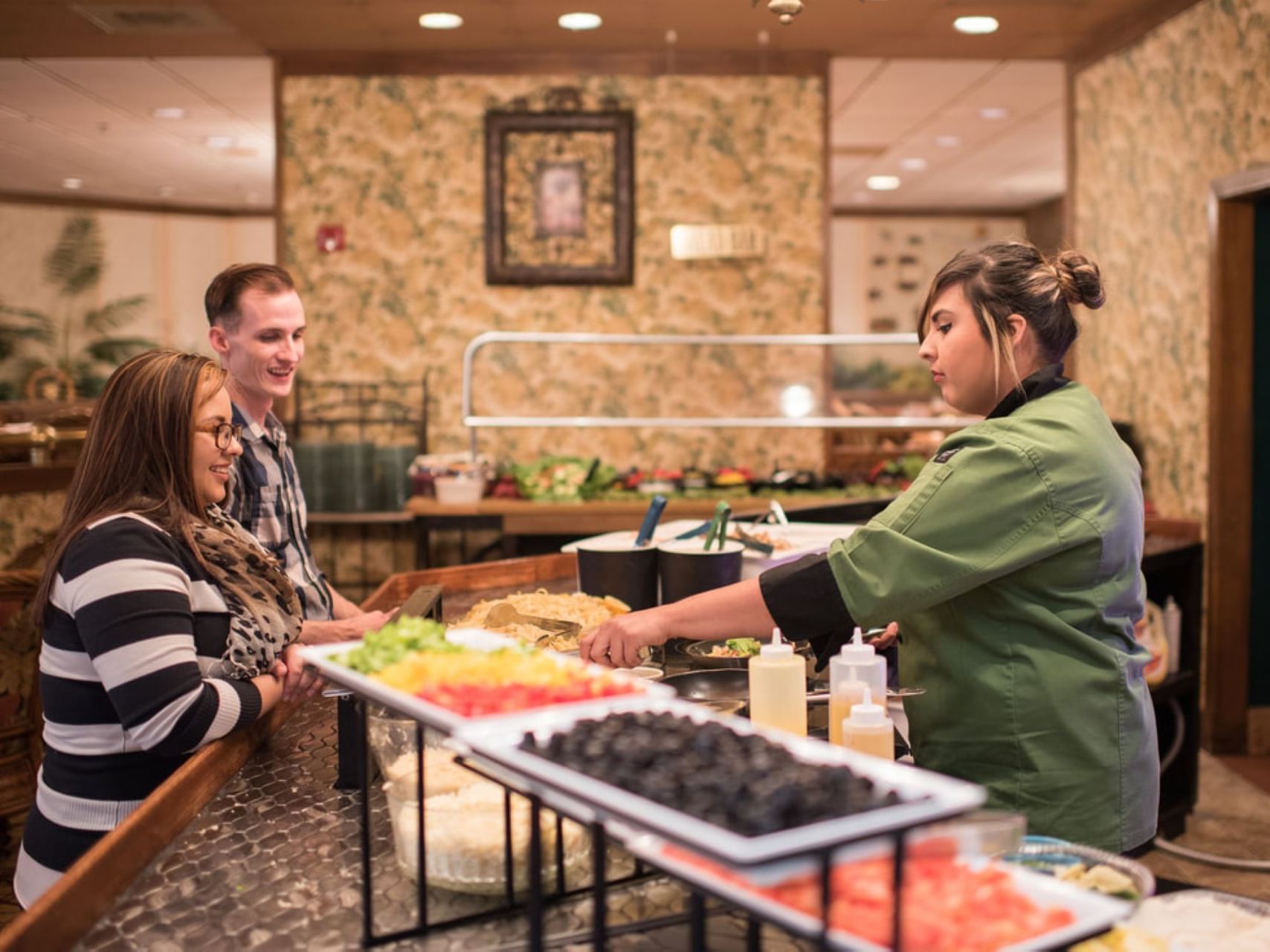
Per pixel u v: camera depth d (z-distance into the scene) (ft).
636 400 19.62
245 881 4.10
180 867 4.22
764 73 19.36
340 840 4.48
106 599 5.18
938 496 5.09
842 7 16.88
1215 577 15.69
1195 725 12.76
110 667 5.14
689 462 19.80
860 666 4.74
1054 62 20.07
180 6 16.88
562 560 10.36
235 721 5.32
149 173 30.99
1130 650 5.38
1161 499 17.11
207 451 5.77
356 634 6.80
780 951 3.55
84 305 35.88
